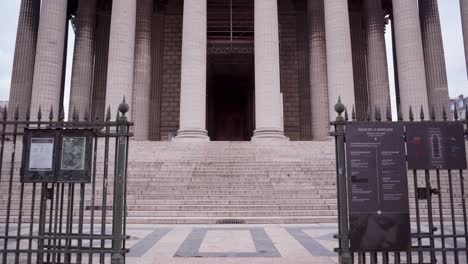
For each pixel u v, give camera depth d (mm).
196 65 25375
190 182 17844
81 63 32906
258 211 15047
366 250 6184
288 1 38438
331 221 14328
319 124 31703
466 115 6527
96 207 14930
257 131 24609
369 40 33000
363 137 6410
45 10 27531
